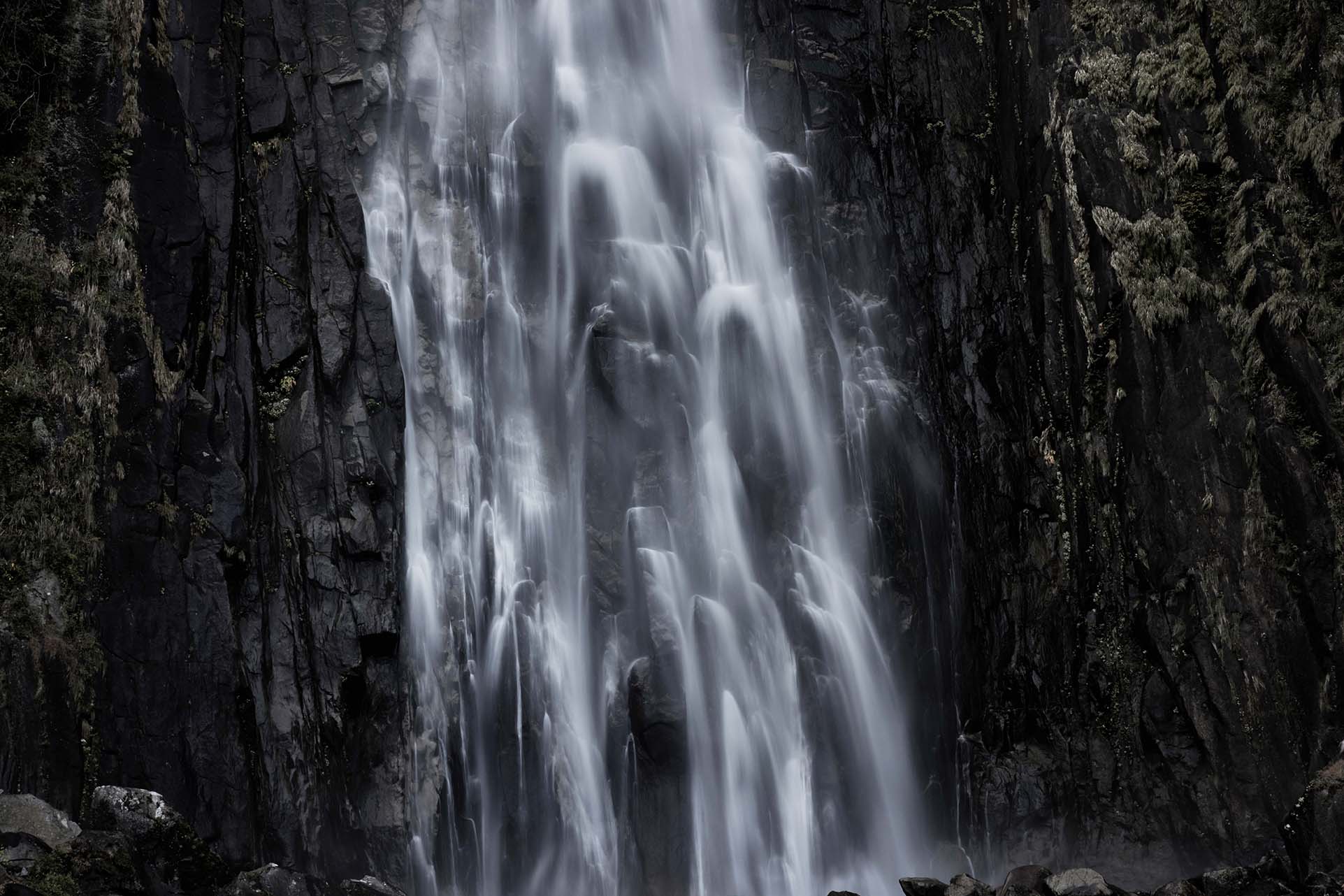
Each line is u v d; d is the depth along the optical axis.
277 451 13.40
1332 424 13.20
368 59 15.65
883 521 15.50
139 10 13.44
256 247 13.95
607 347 14.99
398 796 12.93
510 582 14.47
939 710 15.12
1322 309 13.51
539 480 15.02
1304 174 13.94
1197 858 13.29
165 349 12.70
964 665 15.32
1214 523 13.76
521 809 13.72
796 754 14.30
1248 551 13.48
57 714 11.01
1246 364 13.85
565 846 13.71
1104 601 14.55
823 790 14.26
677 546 14.54
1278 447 13.39
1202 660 13.56
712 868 13.61
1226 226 14.39
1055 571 15.11
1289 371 13.52
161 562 11.96
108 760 11.23
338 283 14.14
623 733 13.88
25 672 10.91
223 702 11.89
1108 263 14.96
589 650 14.25
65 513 11.66
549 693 14.17
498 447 15.02
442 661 13.78
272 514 13.08
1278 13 14.26
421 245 15.38
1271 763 12.98
